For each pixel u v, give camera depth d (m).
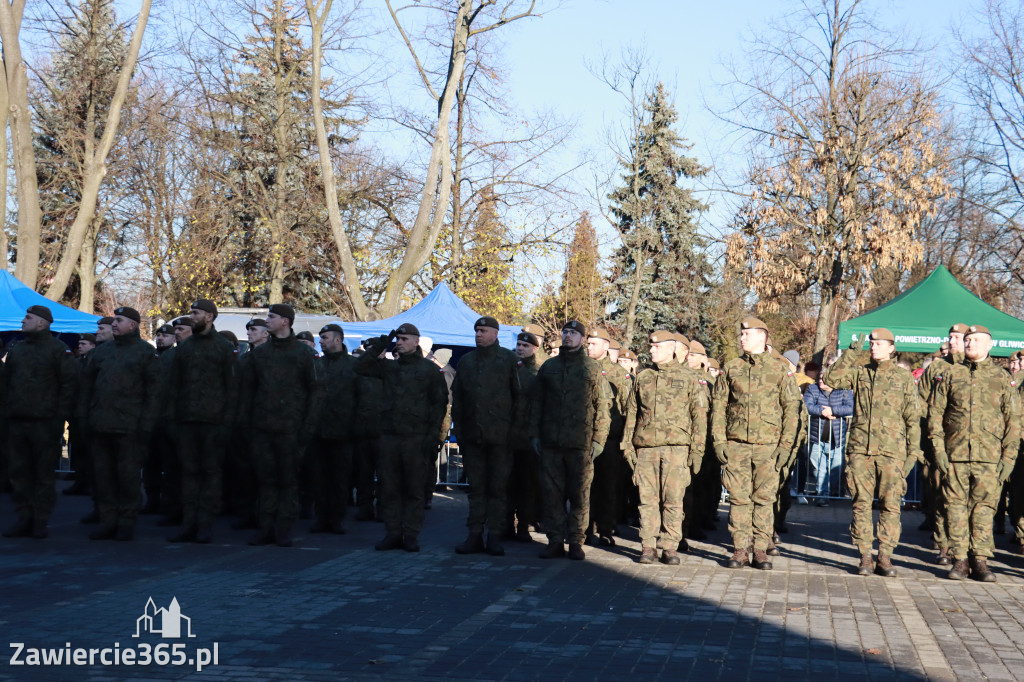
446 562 9.14
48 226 36.59
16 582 7.74
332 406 10.96
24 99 21.44
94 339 14.88
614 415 10.55
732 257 31.42
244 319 22.47
